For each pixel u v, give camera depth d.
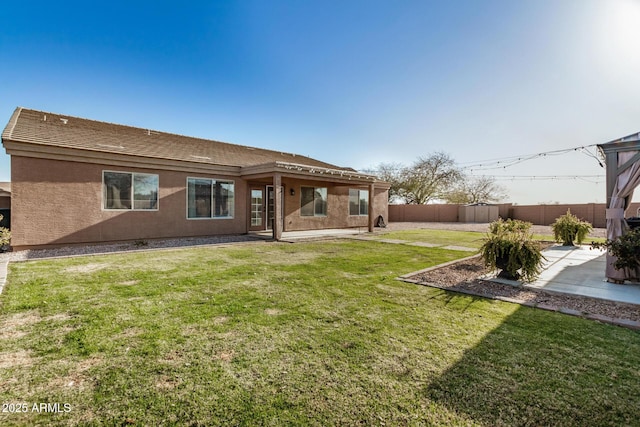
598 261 7.91
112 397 2.21
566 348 2.98
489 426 1.93
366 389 2.31
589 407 2.11
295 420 1.98
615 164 5.61
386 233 15.23
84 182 9.17
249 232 13.48
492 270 5.93
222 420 1.98
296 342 3.08
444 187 32.41
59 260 7.19
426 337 3.21
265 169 11.60
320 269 6.50
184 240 11.05
